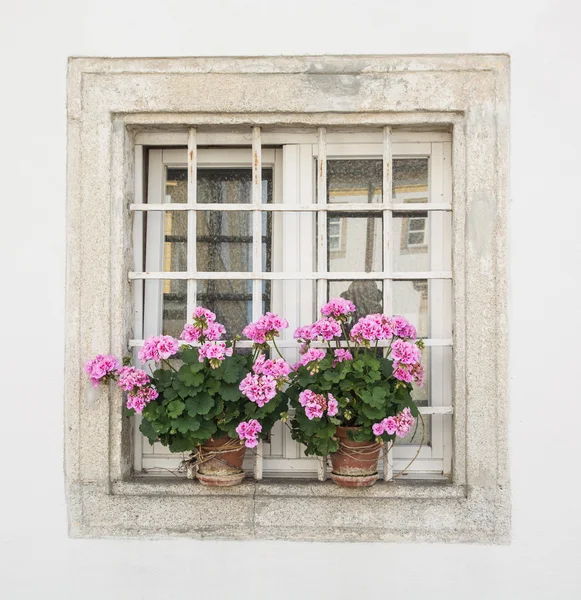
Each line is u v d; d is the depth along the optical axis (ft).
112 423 9.57
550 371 9.39
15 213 9.64
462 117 9.58
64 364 9.59
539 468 9.38
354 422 8.98
